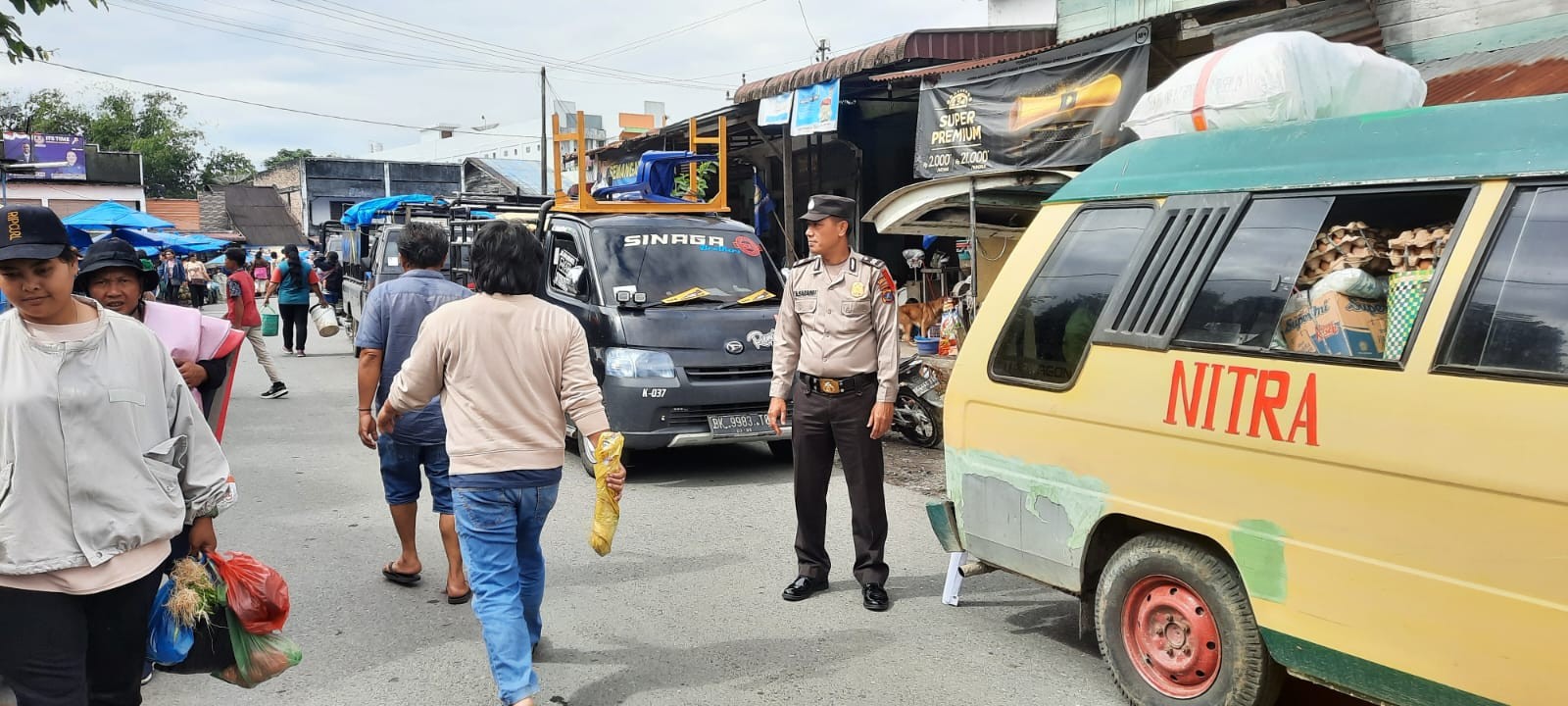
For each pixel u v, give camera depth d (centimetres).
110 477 259
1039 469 388
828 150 1616
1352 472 287
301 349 1589
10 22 565
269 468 785
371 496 697
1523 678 252
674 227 827
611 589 505
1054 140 888
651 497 696
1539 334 255
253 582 291
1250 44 359
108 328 265
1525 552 250
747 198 1889
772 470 780
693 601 488
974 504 420
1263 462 310
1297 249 317
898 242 1552
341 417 1016
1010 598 491
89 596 259
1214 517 325
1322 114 350
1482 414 259
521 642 346
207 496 286
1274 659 316
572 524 628
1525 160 270
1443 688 269
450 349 351
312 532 610
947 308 1070
